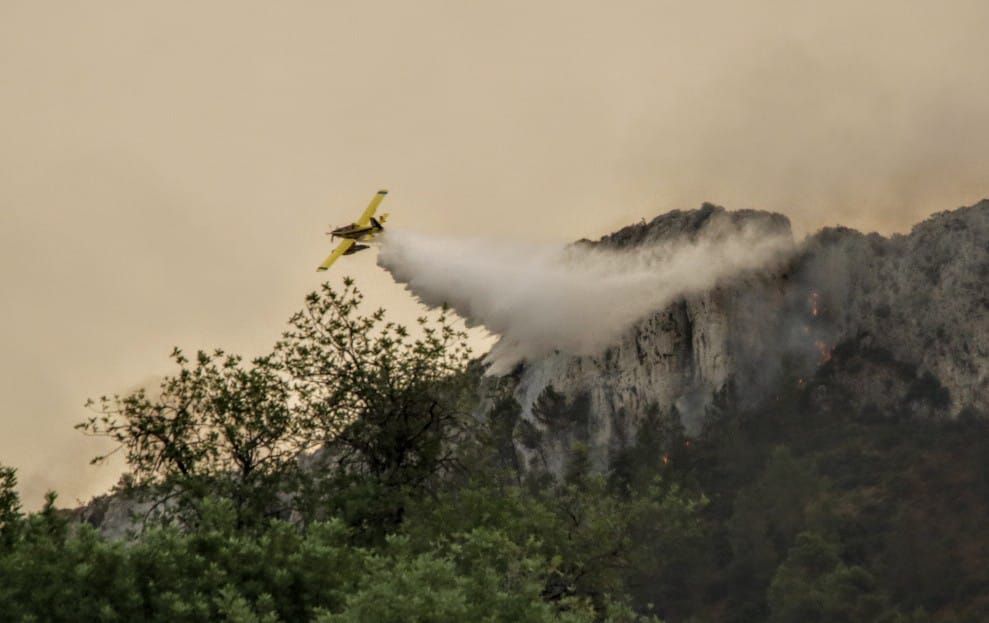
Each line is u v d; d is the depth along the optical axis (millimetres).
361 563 69562
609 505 90812
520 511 87312
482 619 62031
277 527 70125
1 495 79375
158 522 85875
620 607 78188
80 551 65062
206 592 65562
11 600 62875
